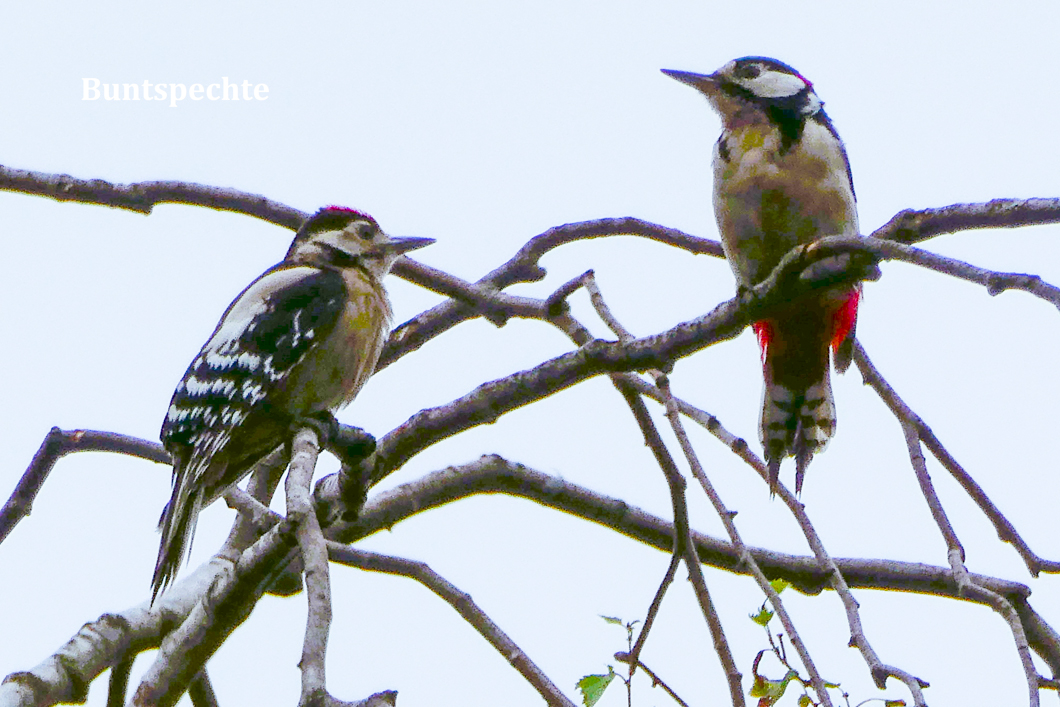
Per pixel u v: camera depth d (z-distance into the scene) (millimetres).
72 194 11070
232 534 9586
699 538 9875
